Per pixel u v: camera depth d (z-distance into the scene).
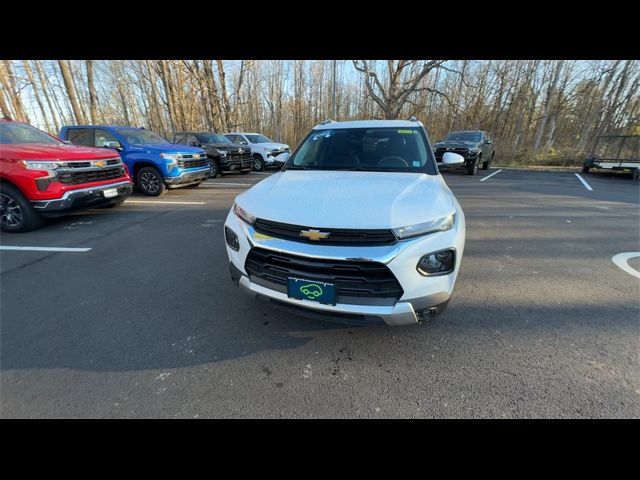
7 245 4.37
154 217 6.00
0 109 15.34
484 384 1.91
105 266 3.69
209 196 8.22
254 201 2.26
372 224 1.81
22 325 2.52
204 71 21.03
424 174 2.80
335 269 1.86
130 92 29.19
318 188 2.34
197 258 3.95
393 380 1.95
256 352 2.21
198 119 24.25
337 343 2.31
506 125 22.89
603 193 8.67
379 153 3.12
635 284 3.22
